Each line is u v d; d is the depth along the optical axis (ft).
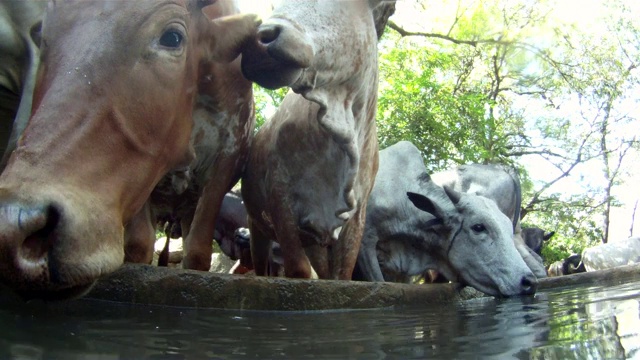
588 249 15.17
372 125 5.61
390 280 7.98
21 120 4.50
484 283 7.07
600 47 22.08
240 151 5.57
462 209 7.43
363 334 3.20
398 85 16.12
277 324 3.42
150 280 3.67
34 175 2.90
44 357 2.21
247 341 2.79
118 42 3.46
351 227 5.93
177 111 3.87
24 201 2.74
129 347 2.48
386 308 4.75
